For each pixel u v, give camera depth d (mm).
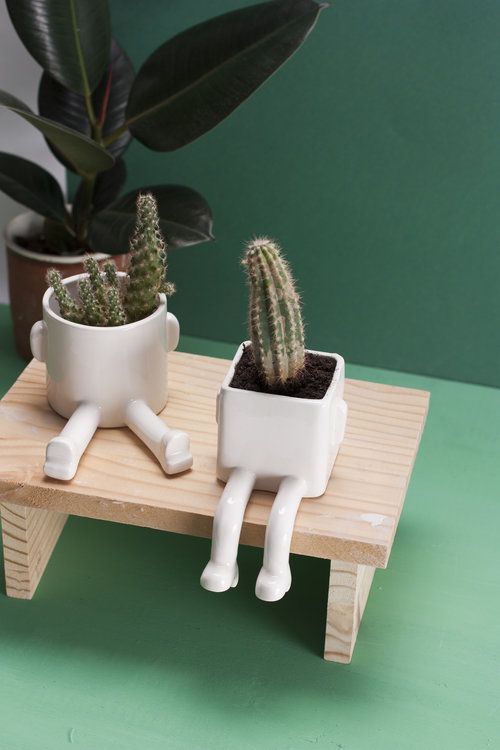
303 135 1944
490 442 1910
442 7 1779
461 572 1580
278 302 1217
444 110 1859
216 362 1596
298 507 1302
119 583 1523
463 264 1994
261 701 1353
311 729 1318
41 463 1365
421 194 1946
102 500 1317
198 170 2029
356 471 1380
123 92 1942
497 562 1606
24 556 1442
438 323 2070
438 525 1676
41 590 1502
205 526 1306
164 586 1524
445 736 1318
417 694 1374
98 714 1326
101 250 1757
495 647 1451
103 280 1472
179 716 1327
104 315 1379
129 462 1377
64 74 1777
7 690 1352
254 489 1330
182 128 1745
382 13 1808
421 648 1443
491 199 1916
